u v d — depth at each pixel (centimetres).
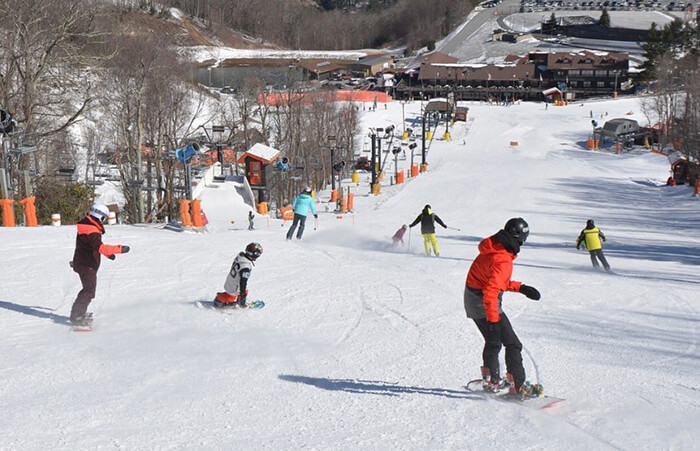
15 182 3275
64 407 576
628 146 8619
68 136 5106
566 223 3478
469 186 5644
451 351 778
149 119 5369
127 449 489
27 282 1110
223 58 17550
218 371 693
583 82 12988
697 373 700
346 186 6234
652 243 2561
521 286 601
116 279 1166
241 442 508
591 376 691
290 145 6594
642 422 554
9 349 754
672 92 9100
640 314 1002
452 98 11219
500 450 495
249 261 960
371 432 532
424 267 1390
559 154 8112
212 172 4503
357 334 854
